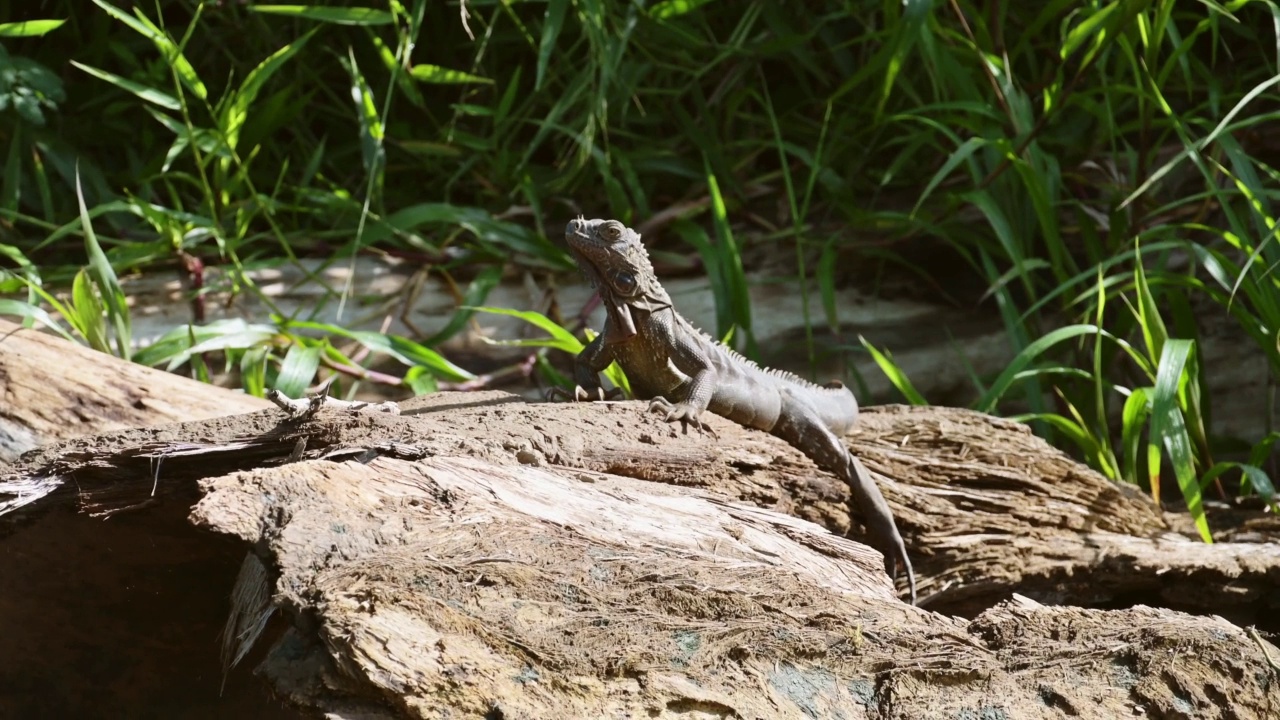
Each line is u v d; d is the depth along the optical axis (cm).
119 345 813
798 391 636
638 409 581
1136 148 1062
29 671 599
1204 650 410
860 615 417
